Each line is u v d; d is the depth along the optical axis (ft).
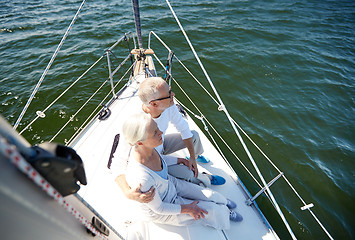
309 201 11.61
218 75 20.54
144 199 3.56
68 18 29.58
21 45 23.67
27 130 14.73
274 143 14.80
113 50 22.82
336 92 19.72
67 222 2.04
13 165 1.31
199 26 28.45
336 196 12.03
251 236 5.10
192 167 5.61
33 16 30.37
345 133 15.99
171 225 4.79
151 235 4.63
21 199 1.39
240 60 22.63
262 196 11.05
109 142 6.87
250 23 30.30
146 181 3.67
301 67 22.54
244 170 12.55
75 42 24.08
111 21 28.78
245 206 5.75
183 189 4.91
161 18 29.89
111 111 8.13
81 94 17.52
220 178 6.27
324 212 11.18
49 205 1.73
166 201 4.39
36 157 1.50
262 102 18.04
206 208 4.62
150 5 34.01
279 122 16.47
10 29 26.66
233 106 17.47
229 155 13.43
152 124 3.50
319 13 35.35
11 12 31.63
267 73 21.35
